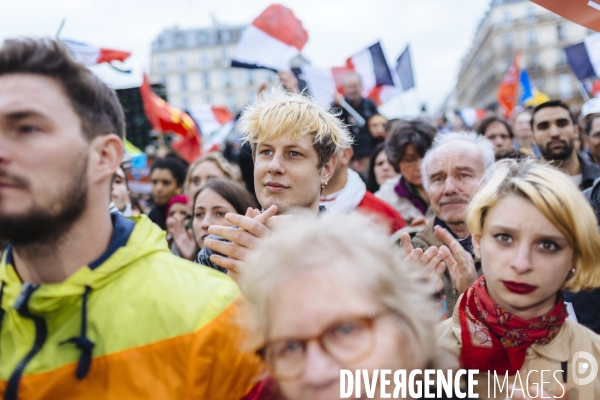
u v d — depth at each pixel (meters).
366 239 0.91
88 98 1.02
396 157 3.55
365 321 0.84
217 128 8.20
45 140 0.95
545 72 52.09
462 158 2.25
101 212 1.06
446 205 2.27
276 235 0.93
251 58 4.63
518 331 1.29
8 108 0.94
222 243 1.30
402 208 3.64
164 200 4.38
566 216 1.19
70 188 0.98
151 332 1.03
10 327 1.07
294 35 4.66
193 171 3.73
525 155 3.43
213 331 1.05
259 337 0.90
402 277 0.92
